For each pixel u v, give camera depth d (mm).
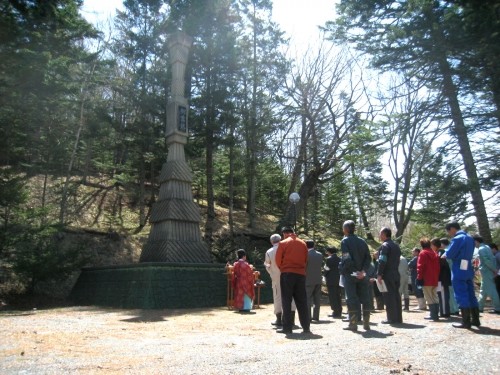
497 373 4121
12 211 15312
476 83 13328
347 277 7344
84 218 22984
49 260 14727
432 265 8570
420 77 15273
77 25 17250
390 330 7102
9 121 15945
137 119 22719
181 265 13672
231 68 22516
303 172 31031
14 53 13773
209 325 8688
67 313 11438
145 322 9266
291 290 7070
